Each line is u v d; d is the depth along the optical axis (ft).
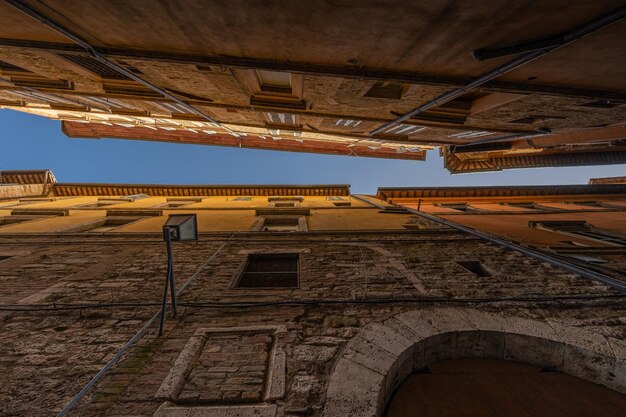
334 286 14.90
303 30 12.55
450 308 12.77
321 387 8.61
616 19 9.77
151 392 8.41
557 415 9.46
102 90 25.25
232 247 21.27
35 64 19.93
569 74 15.93
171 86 22.30
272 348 10.26
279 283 16.90
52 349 10.14
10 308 12.43
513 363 11.32
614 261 21.34
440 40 12.57
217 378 9.00
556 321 12.07
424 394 10.02
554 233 31.27
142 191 55.67
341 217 33.12
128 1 11.01
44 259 18.99
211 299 13.50
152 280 15.69
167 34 13.65
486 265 18.25
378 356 9.77
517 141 45.21
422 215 33.47
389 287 14.78
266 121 35.68
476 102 24.66
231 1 10.64
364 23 11.64
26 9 11.50
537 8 9.82
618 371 10.07
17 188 49.19
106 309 12.65
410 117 27.63
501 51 12.71
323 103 24.32
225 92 22.90
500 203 54.19
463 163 65.62
